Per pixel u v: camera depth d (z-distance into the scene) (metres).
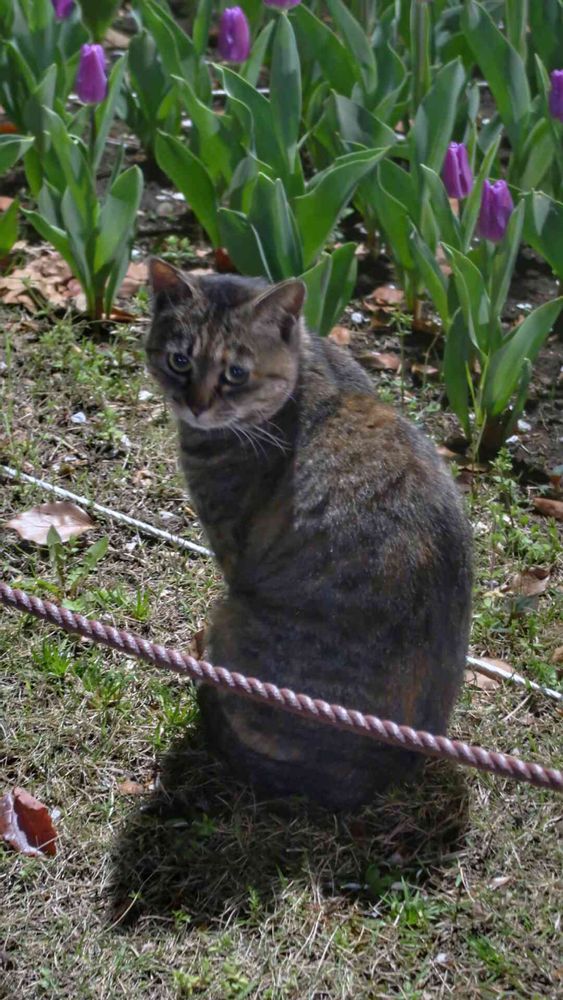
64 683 2.51
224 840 2.40
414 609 2.38
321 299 2.73
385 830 2.41
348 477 2.40
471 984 2.31
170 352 2.46
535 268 3.01
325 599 2.38
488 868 2.39
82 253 2.84
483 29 2.84
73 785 2.44
